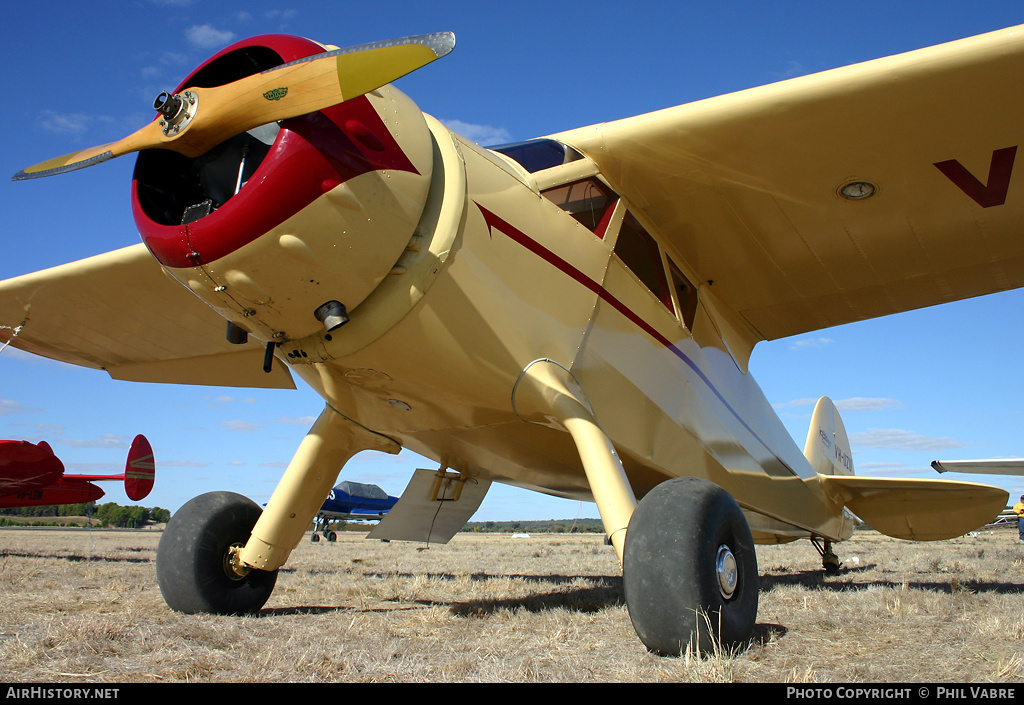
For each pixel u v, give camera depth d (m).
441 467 5.10
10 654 2.67
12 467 13.72
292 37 3.01
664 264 4.83
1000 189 4.28
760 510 6.29
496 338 3.44
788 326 6.14
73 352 6.01
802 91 3.58
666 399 4.64
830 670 2.64
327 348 3.34
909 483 7.33
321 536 27.58
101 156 3.16
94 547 14.21
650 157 4.10
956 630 3.44
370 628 3.54
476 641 3.22
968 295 5.55
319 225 2.86
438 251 3.22
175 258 2.97
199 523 4.11
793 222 4.66
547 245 3.74
